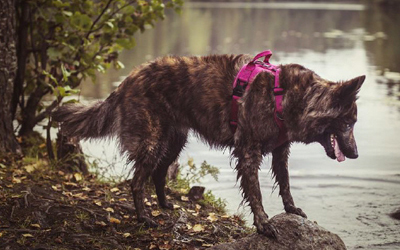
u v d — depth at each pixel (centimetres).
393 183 634
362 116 927
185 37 2055
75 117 516
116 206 513
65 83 680
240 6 4100
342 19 2903
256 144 439
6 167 569
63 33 658
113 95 503
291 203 469
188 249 444
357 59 1484
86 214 486
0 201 480
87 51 695
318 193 604
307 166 699
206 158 728
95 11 693
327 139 428
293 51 1636
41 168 590
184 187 594
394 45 1806
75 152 620
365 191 611
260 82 435
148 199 543
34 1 637
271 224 431
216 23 2716
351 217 540
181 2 684
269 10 3641
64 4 635
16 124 788
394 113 946
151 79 480
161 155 486
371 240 486
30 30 661
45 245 427
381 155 734
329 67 1338
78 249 429
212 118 461
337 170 682
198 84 464
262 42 1884
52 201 498
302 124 427
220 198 571
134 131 482
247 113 437
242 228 502
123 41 664
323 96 420
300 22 2766
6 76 610
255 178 438
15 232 442
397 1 4094
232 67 458
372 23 2666
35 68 689
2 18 601
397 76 1256
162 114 480
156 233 470
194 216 519
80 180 578
